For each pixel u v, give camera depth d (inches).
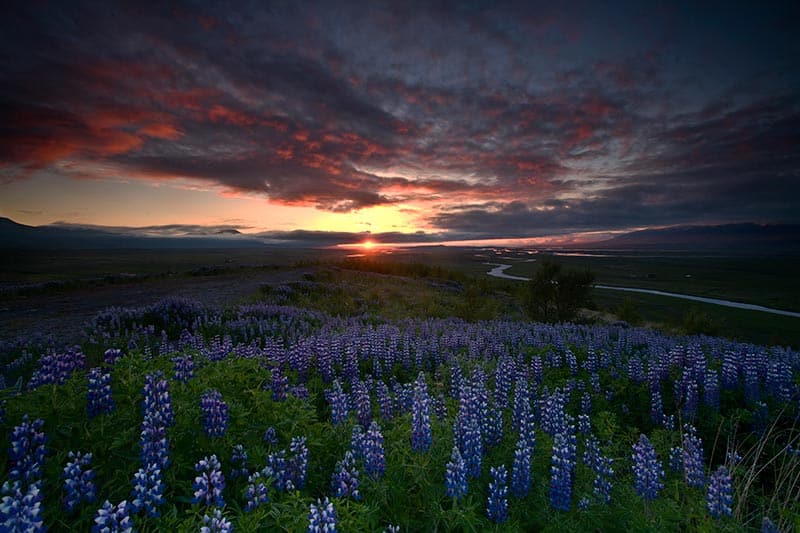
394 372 433.4
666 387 389.7
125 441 154.4
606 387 399.5
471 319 1051.3
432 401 267.6
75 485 127.8
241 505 152.2
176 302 711.1
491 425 228.8
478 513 163.0
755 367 370.6
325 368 384.8
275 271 1951.3
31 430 140.7
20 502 106.3
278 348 412.5
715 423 315.3
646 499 185.5
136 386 191.3
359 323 783.1
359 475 171.2
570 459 204.2
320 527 123.4
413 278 2153.1
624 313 1524.4
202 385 208.2
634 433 301.0
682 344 571.5
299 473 164.2
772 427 268.1
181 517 132.5
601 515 171.9
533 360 429.7
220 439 175.8
